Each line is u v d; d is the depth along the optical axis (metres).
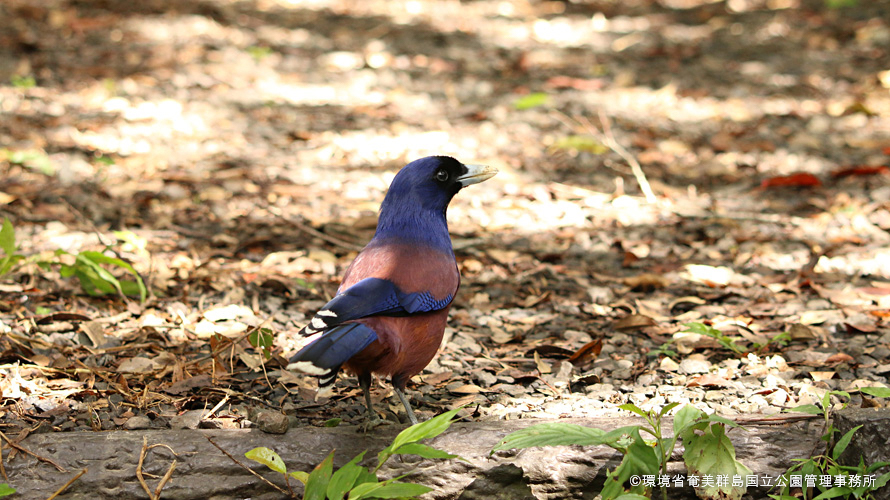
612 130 17.47
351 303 6.40
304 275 10.84
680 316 9.73
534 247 12.07
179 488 6.30
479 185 14.52
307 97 19.50
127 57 21.78
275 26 26.53
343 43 24.72
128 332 9.00
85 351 8.48
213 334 8.27
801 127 17.70
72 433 6.71
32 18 24.80
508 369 8.49
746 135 17.22
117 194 13.38
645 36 25.83
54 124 16.64
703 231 12.66
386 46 24.48
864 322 9.39
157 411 7.41
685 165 15.65
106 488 6.28
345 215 13.10
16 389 7.54
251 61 22.25
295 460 6.52
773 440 6.69
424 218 7.21
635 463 5.94
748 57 23.33
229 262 11.21
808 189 14.34
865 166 14.79
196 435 6.72
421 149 16.20
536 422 7.02
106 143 15.82
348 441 6.73
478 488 6.45
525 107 18.06
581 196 14.14
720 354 8.81
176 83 19.95
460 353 8.85
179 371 8.00
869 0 29.03
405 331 6.68
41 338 8.68
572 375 8.40
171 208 13.08
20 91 18.56
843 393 6.73
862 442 6.31
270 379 8.12
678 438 6.53
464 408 7.61
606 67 22.50
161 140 16.16
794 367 8.45
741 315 9.72
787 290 10.51
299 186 14.23
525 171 15.20
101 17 25.62
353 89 20.28
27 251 10.98
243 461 6.45
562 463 6.49
